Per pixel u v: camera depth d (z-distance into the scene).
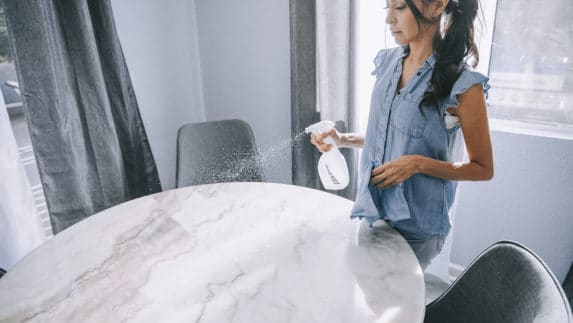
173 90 2.30
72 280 0.91
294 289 0.85
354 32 1.62
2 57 1.67
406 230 1.06
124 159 1.97
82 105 1.71
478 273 0.89
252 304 0.81
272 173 2.33
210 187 1.40
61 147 1.62
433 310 1.00
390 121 1.01
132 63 2.06
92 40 1.62
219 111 2.43
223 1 2.16
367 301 0.81
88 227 1.15
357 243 1.02
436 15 0.86
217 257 0.98
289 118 2.16
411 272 0.90
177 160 1.75
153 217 1.20
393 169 0.92
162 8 2.14
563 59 1.37
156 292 0.86
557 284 0.69
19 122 2.04
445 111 0.92
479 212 1.67
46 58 1.49
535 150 1.48
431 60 0.90
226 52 2.26
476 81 0.84
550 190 1.50
